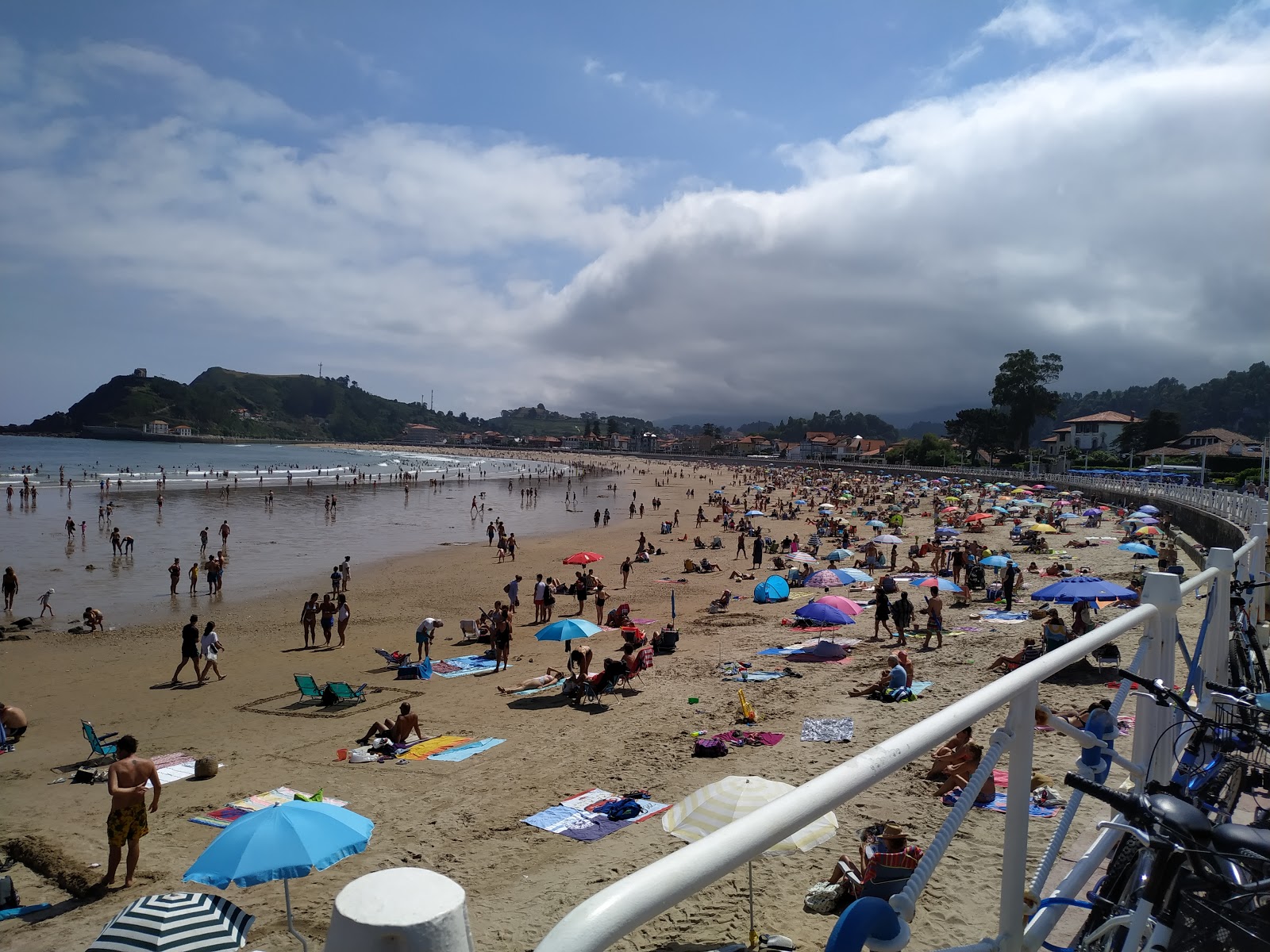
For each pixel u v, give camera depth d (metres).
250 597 32.62
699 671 18.64
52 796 13.00
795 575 34.47
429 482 109.06
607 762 12.73
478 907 8.44
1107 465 102.50
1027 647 16.30
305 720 16.83
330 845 7.83
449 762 13.43
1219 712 3.95
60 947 8.57
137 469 124.06
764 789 7.20
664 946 6.84
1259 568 7.16
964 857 6.93
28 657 22.94
